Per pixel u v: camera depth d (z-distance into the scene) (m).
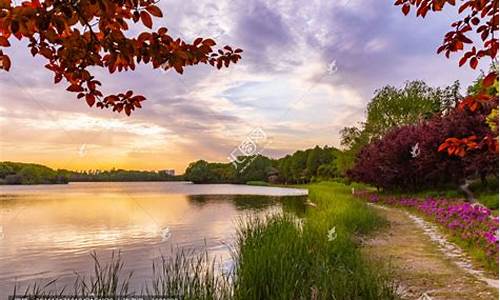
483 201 13.52
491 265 5.90
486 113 15.38
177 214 18.62
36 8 2.08
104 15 2.29
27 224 15.10
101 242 11.02
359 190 28.89
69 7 2.18
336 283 4.09
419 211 14.58
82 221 15.99
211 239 11.02
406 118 30.22
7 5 2.02
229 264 7.12
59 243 10.93
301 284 4.18
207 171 53.25
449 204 13.95
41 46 2.58
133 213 19.12
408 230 10.32
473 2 3.23
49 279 6.95
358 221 9.91
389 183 22.94
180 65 2.72
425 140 18.28
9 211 19.97
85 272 7.43
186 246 9.99
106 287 4.34
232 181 54.06
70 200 28.14
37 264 8.20
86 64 2.71
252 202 26.64
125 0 2.36
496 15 3.26
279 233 6.41
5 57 2.60
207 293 3.84
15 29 2.07
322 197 19.23
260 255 4.99
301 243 5.84
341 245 6.29
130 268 7.52
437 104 31.77
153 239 11.33
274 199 29.64
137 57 2.66
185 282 4.10
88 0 2.16
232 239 10.83
